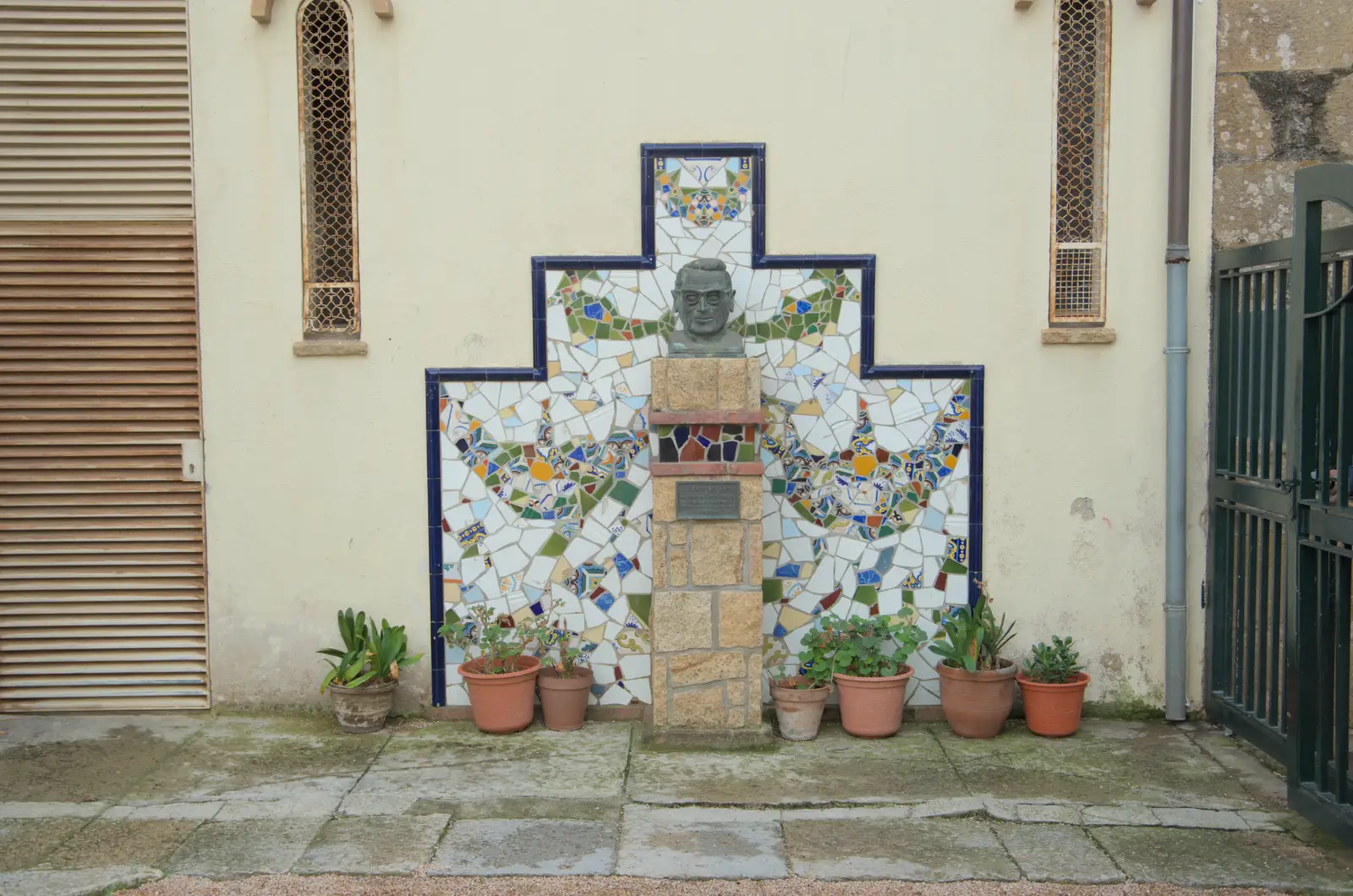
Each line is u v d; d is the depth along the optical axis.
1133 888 4.07
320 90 5.70
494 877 4.13
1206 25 5.58
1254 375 5.23
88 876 4.12
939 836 4.45
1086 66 5.64
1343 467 4.26
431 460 5.68
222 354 5.69
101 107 5.63
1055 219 5.64
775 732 5.52
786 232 5.64
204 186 5.64
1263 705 5.20
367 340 5.68
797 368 5.66
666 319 5.66
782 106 5.62
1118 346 5.64
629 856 4.27
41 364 5.72
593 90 5.62
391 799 4.76
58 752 5.28
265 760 5.20
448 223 5.65
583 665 5.72
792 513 5.68
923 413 5.66
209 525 5.74
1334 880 4.11
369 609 5.73
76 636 5.76
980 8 5.58
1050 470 5.68
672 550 5.27
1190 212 5.61
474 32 5.60
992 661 5.53
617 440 5.69
